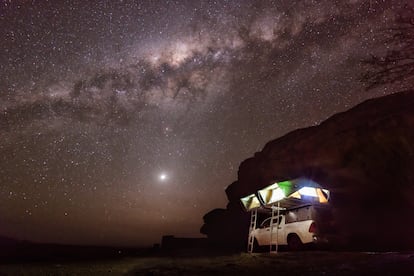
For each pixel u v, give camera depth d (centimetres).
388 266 664
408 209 1255
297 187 1112
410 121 1330
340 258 838
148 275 776
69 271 895
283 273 701
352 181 1412
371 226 1288
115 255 1557
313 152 1595
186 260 1061
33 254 1611
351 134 1472
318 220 1081
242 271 757
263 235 1265
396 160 1319
